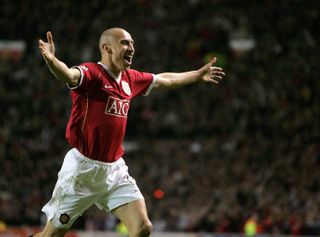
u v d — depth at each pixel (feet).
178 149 188.44
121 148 65.51
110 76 63.26
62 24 244.42
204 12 239.30
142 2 246.88
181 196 167.84
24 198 174.50
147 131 203.21
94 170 63.82
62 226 65.98
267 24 230.48
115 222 159.43
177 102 206.28
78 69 61.21
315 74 204.33
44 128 203.21
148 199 169.58
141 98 208.95
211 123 197.67
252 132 190.90
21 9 250.37
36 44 239.09
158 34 232.12
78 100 62.80
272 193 159.02
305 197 154.61
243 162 174.70
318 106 191.52
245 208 155.94
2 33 246.06
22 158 189.57
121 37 63.00
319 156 170.30
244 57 217.15
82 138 63.41
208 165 176.86
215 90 205.87
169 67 218.38
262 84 204.03
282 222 146.41
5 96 213.25
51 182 180.24
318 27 226.38
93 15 248.32
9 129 203.31
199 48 224.33
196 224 155.02
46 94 213.25
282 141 181.06
